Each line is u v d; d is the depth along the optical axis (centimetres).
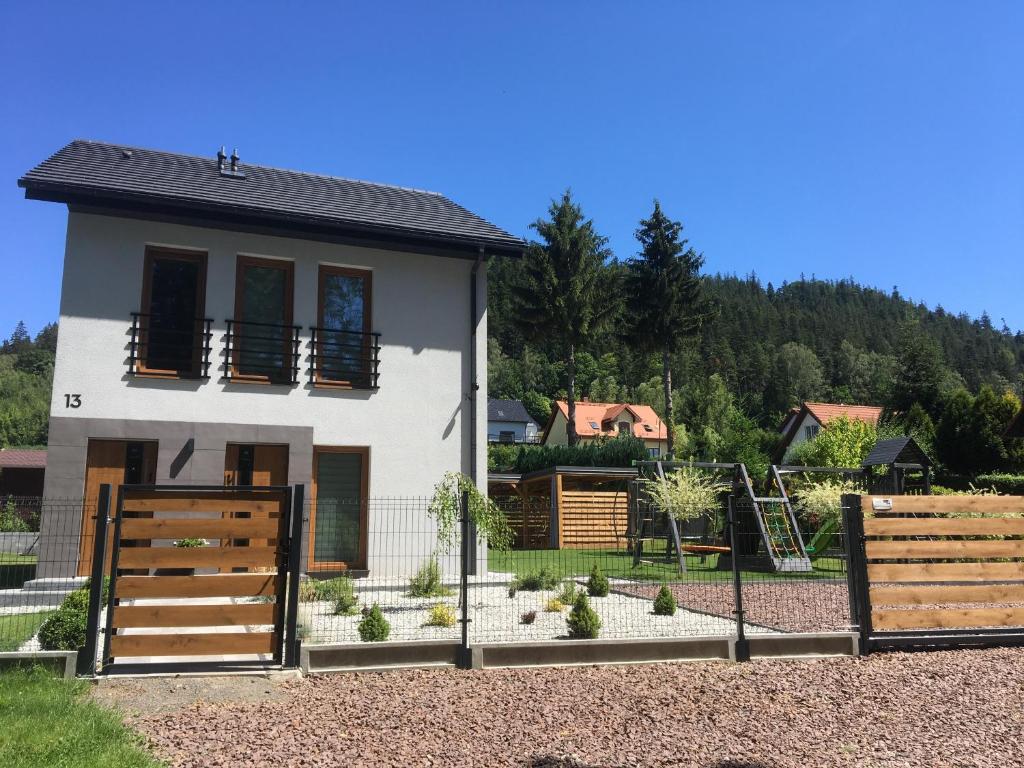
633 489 1788
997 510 762
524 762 411
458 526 1164
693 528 1836
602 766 408
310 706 505
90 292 1065
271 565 606
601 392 8162
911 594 725
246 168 1359
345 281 1234
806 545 1648
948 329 13825
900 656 684
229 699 518
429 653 623
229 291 1143
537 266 3803
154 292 1118
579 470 2303
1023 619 748
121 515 584
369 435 1188
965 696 554
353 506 1171
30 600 912
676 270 3894
